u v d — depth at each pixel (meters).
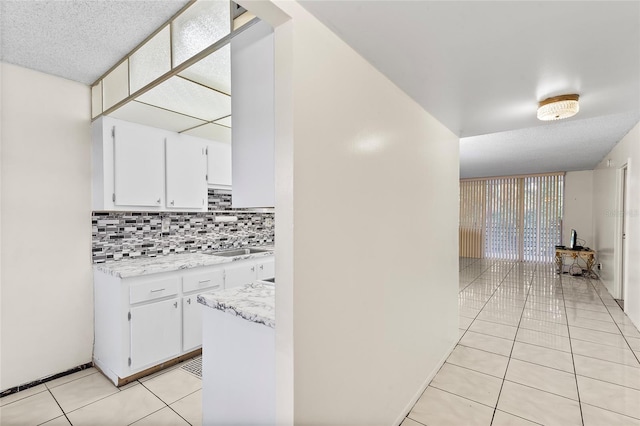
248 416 1.45
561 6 1.18
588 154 5.25
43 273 2.35
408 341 2.00
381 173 1.69
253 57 1.32
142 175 2.69
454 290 2.88
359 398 1.52
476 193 8.75
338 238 1.37
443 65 1.64
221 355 1.58
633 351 2.80
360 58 1.52
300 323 1.17
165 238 3.11
